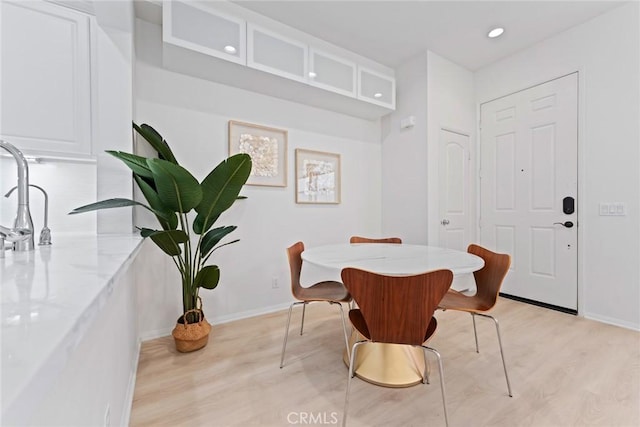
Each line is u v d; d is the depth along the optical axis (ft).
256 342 6.88
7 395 0.72
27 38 4.72
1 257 2.82
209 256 7.45
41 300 1.46
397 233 11.08
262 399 4.81
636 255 7.45
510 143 10.21
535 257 9.51
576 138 8.55
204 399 4.80
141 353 6.32
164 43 6.28
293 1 7.39
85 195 5.67
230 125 8.26
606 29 7.93
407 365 5.41
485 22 8.37
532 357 6.04
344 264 4.94
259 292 8.86
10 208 4.87
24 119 4.71
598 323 7.86
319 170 10.18
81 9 5.19
